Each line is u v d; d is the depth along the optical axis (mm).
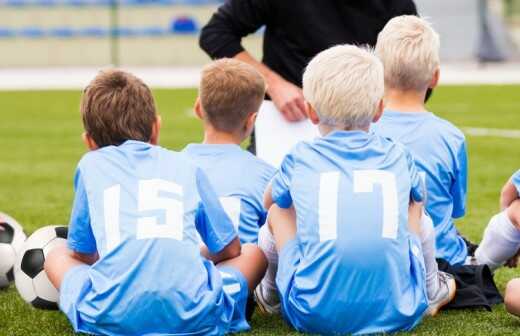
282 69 19531
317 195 12719
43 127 46688
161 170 12875
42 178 30328
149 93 13695
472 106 55531
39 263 14383
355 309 12430
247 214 14547
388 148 13180
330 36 19000
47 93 68125
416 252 12906
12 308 14844
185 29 101438
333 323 12508
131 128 13344
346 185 12711
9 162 34406
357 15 18984
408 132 15312
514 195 14945
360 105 13000
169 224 12375
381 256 12422
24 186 28672
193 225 12633
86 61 101000
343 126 13172
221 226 13234
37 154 36625
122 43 100812
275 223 13367
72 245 13094
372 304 12422
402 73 15375
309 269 12578
